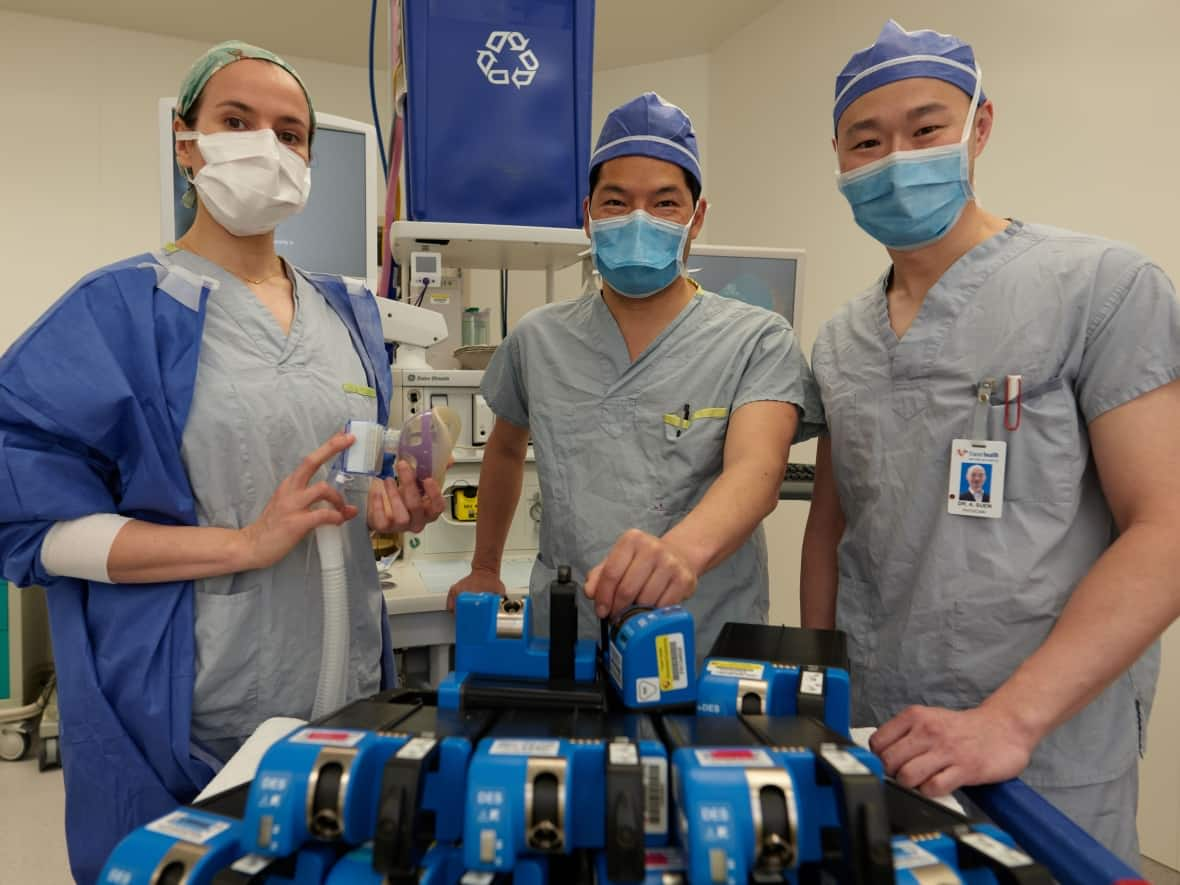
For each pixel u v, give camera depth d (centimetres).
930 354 97
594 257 112
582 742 52
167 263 96
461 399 170
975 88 94
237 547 87
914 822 53
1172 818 180
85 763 90
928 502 97
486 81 156
